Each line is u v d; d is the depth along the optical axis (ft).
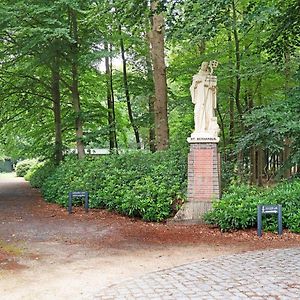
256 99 63.41
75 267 23.49
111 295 18.11
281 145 45.34
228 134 65.82
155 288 18.88
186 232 33.63
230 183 41.32
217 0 34.14
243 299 16.90
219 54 53.47
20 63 59.16
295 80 43.62
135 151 49.01
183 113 62.59
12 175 145.59
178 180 40.52
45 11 49.42
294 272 20.94
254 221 33.14
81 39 55.21
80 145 58.95
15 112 68.18
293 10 40.55
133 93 66.54
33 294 18.72
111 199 42.83
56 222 38.58
